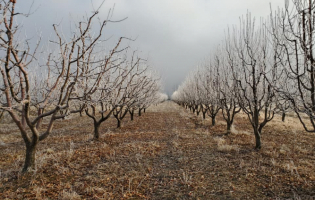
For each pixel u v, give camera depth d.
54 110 5.27
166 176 5.36
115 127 14.06
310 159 6.54
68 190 4.57
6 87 4.36
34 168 5.59
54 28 4.29
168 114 23.12
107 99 6.73
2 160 6.89
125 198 4.27
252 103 7.81
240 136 10.02
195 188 4.64
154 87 18.02
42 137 5.58
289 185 4.69
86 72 5.18
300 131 11.36
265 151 7.31
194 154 7.20
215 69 12.58
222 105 11.50
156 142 8.98
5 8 3.55
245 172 5.47
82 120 18.56
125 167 5.96
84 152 7.38
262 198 4.20
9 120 17.94
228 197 4.27
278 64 6.06
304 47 3.90
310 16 3.78
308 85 4.44
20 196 4.31
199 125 14.29
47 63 5.02
